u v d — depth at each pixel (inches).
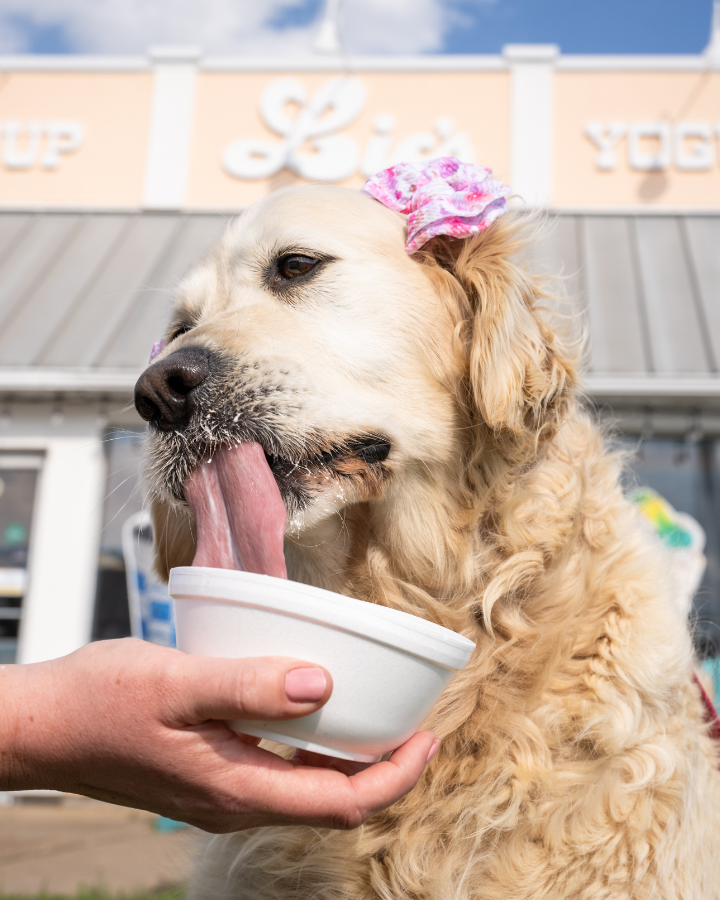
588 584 20.4
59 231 88.2
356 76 93.0
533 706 19.5
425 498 21.4
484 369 20.5
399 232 22.6
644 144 89.7
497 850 18.5
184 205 92.8
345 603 13.5
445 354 21.8
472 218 21.6
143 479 21.5
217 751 13.1
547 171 89.8
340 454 20.1
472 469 21.5
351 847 19.1
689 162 88.2
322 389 20.0
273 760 13.4
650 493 65.5
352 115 92.2
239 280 22.7
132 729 12.8
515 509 20.8
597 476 22.2
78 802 65.2
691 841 18.7
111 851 46.1
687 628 21.1
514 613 20.4
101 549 70.4
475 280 21.2
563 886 18.0
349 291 21.4
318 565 22.6
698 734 20.5
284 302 21.6
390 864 19.0
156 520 24.3
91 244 85.4
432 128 91.7
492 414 20.3
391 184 23.2
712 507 64.9
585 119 90.8
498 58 91.8
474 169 22.5
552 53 91.2
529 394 20.8
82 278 79.3
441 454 21.4
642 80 90.8
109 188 94.4
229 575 13.7
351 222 22.3
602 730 18.8
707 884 19.1
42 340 71.0
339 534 22.0
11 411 72.5
